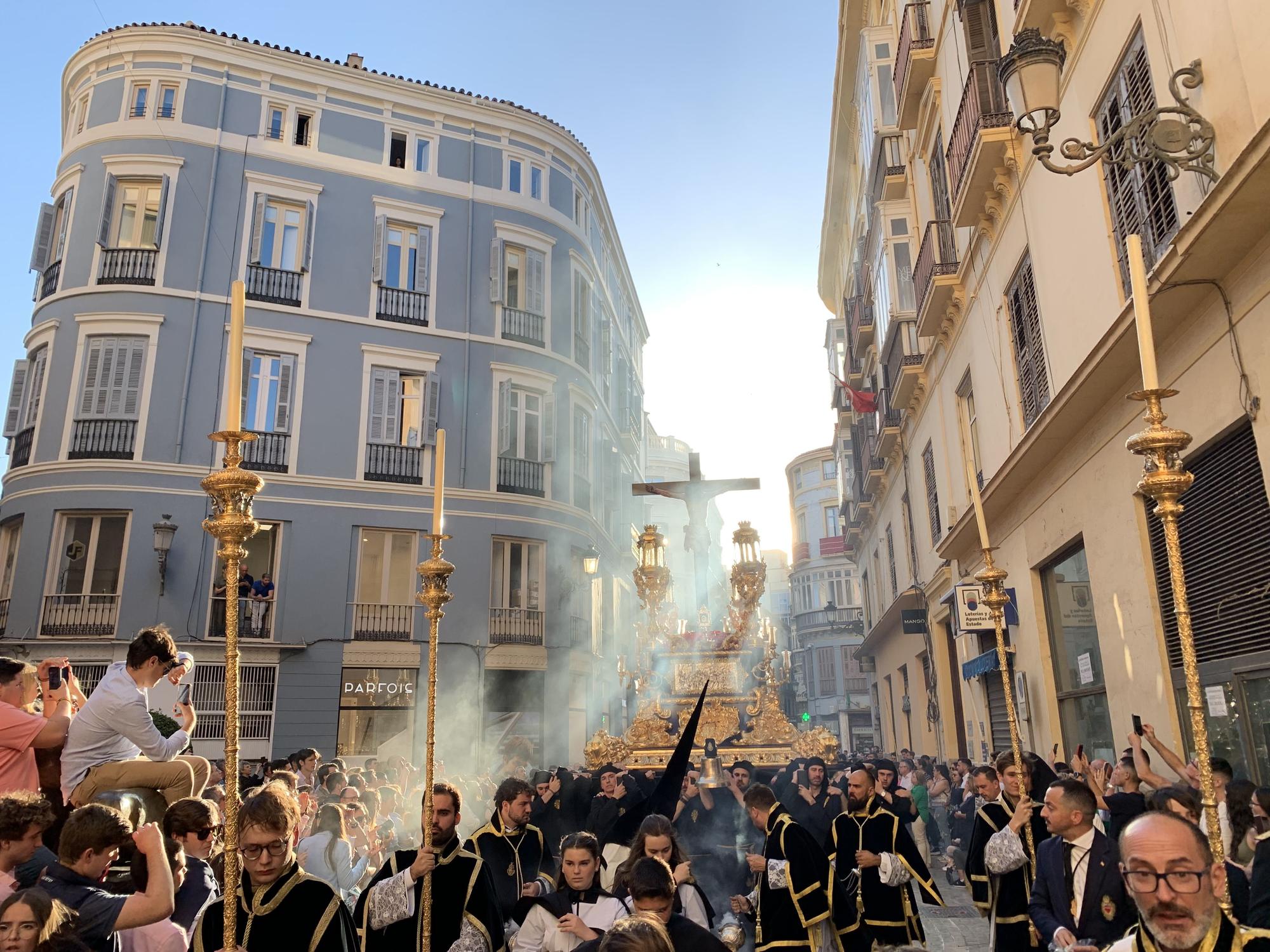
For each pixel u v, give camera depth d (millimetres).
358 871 7113
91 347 21297
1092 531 10234
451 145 25984
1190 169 6820
